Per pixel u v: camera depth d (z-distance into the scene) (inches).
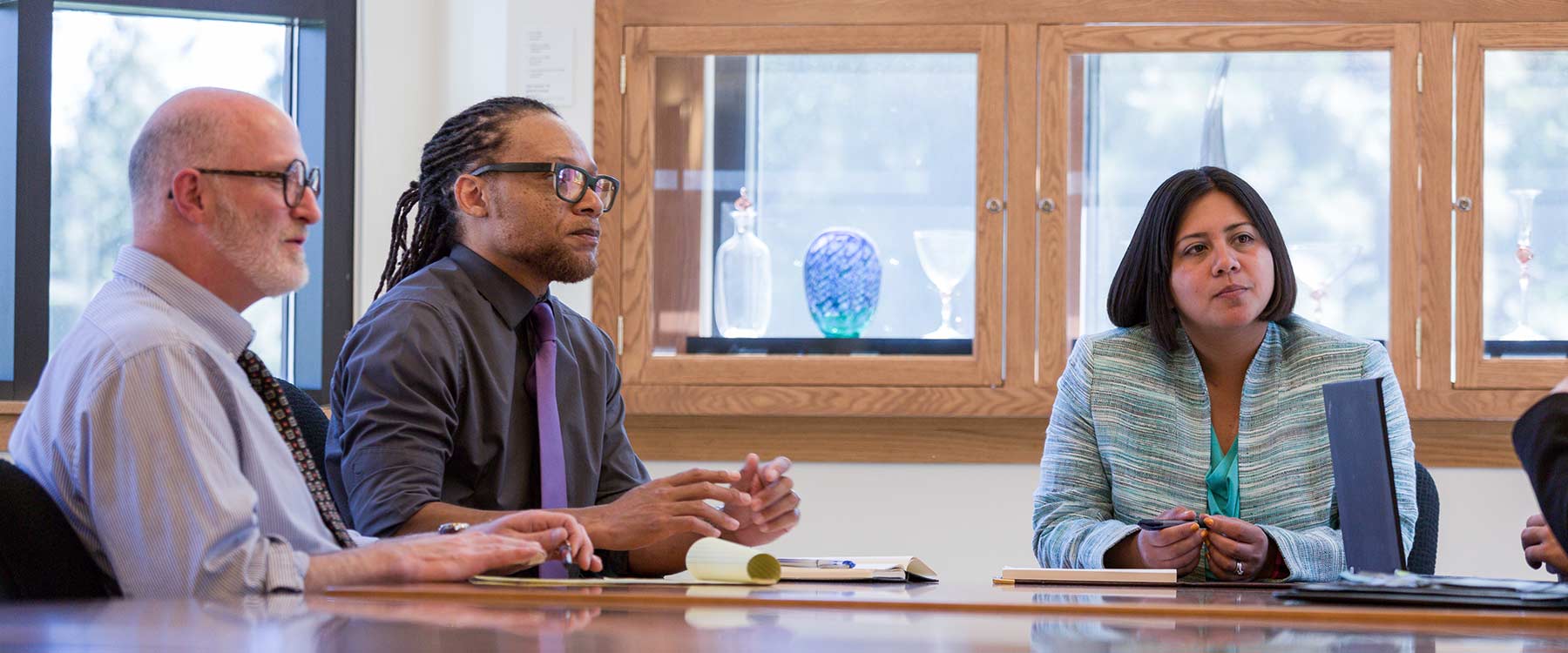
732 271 123.0
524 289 79.8
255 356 63.6
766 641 34.0
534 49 123.1
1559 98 119.6
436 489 71.4
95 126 128.6
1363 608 45.6
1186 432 84.4
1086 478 85.7
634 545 67.5
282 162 62.6
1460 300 118.6
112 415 54.3
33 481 53.0
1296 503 82.0
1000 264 120.8
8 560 51.3
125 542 53.6
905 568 66.6
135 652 29.2
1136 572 66.4
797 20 121.6
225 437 55.8
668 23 122.3
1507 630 39.3
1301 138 120.8
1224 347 85.9
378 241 128.0
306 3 128.2
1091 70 121.6
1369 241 120.3
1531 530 65.6
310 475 63.9
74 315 127.8
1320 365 84.0
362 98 128.6
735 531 75.5
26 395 124.3
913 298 122.4
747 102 123.5
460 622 37.7
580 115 122.6
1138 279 86.8
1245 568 73.2
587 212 79.9
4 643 31.2
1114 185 121.6
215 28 130.0
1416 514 82.0
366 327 74.7
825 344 122.7
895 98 122.7
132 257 60.8
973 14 120.7
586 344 84.3
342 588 51.8
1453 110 119.3
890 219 122.5
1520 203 119.6
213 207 61.0
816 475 124.9
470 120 81.0
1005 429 124.0
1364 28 119.2
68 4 126.7
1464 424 121.6
